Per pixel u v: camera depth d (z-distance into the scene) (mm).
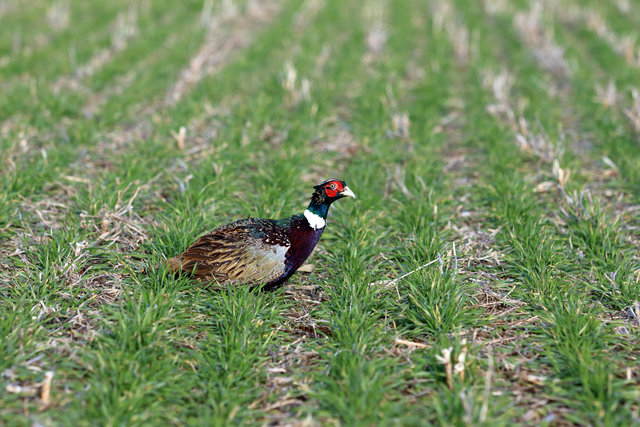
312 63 22781
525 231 10422
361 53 24891
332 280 9375
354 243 10070
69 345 7426
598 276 9133
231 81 20391
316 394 6660
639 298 8656
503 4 36188
